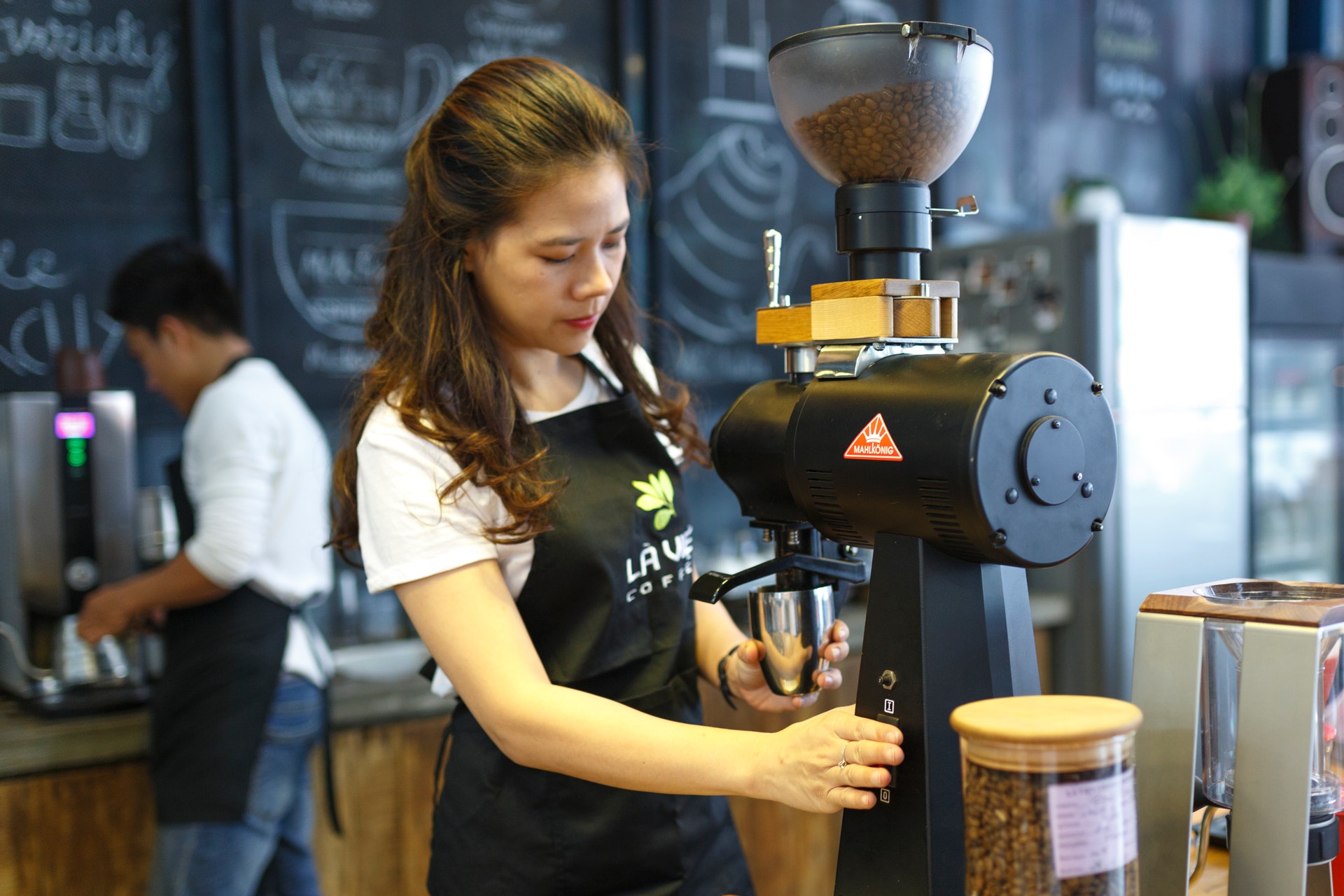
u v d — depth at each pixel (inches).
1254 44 168.6
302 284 98.0
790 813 96.4
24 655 73.5
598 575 45.5
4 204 85.5
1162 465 120.7
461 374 42.2
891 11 131.9
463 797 46.7
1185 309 122.5
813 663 38.3
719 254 121.8
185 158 93.4
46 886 68.9
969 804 26.6
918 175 35.2
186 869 68.6
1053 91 146.3
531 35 109.0
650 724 35.8
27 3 85.7
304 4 96.7
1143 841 33.6
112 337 90.4
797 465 34.8
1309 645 30.1
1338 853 34.7
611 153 40.3
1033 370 30.1
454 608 39.8
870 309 34.0
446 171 41.0
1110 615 117.0
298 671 73.0
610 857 45.9
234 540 68.5
